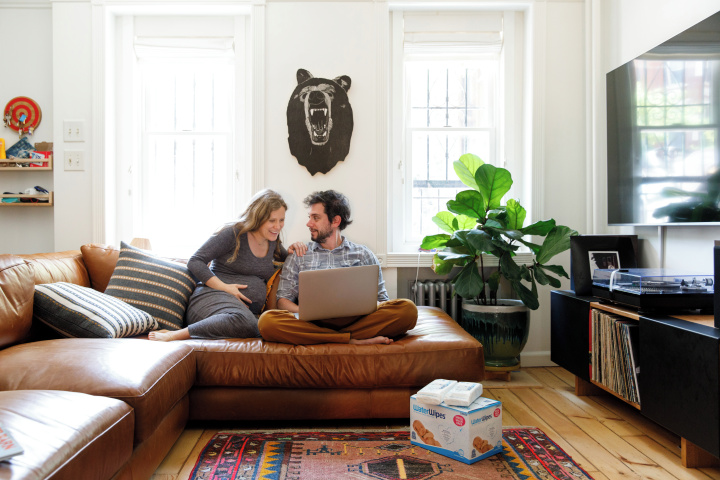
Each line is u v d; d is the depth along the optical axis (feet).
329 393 7.06
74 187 10.77
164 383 5.37
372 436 6.81
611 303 7.90
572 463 5.90
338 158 10.73
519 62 11.37
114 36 11.25
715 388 5.14
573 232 9.48
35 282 7.08
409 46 11.32
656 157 8.10
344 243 8.95
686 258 8.06
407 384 7.05
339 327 7.45
